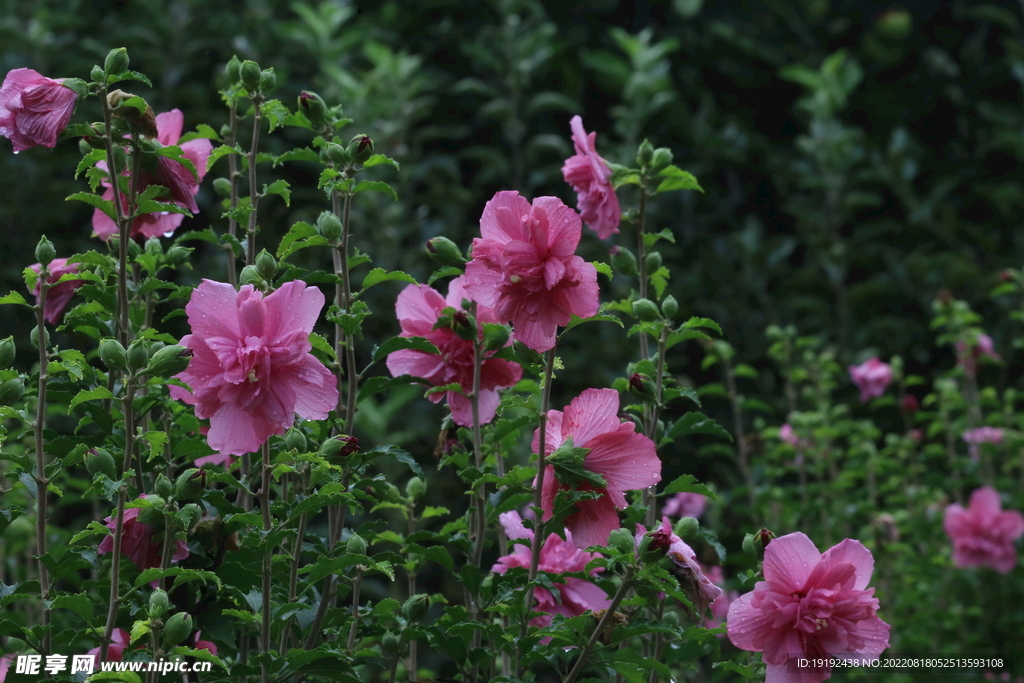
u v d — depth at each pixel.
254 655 2.09
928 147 8.70
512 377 2.57
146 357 1.98
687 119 7.63
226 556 2.29
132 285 2.59
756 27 8.59
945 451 5.11
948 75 8.61
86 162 2.32
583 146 2.69
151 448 2.21
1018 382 7.20
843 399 6.99
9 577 3.68
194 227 6.36
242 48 6.42
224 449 1.99
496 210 2.06
